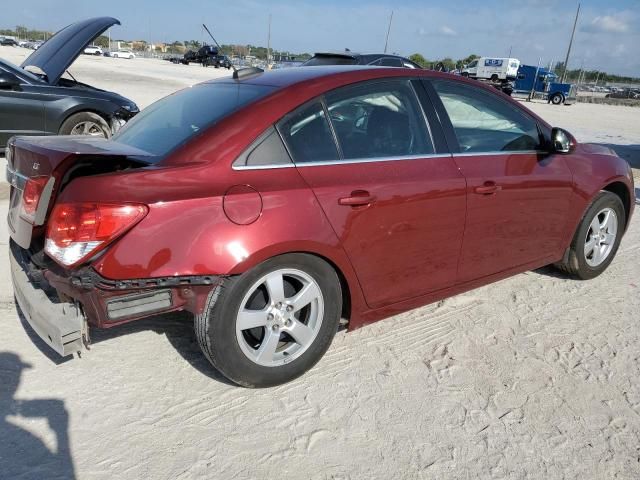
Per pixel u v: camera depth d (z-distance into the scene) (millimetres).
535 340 3572
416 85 3404
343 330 3598
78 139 3283
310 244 2771
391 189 3057
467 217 3426
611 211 4449
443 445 2594
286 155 2844
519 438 2660
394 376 3115
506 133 3779
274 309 2807
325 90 3039
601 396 3012
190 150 2734
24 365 3055
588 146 4469
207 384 2959
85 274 2420
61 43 8414
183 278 2516
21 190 2855
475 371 3199
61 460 2393
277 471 2395
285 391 2939
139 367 3084
